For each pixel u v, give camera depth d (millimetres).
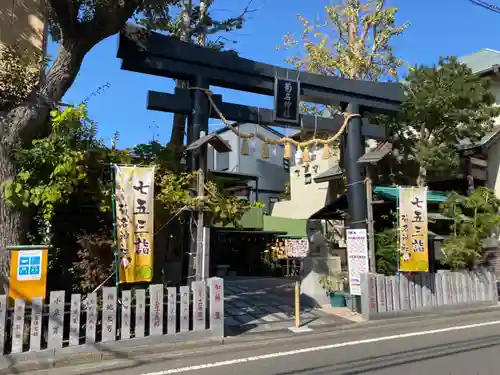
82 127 8594
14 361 6805
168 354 7703
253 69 11523
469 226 12578
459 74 12789
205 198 9445
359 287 11469
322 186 24344
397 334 9328
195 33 15258
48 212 7828
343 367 6664
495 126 18109
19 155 7781
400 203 11633
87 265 8180
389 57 21234
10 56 8750
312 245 13969
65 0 7988
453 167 13570
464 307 12828
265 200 29422
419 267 11398
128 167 8492
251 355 7562
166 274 10930
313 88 12414
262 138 11445
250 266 24141
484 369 6461
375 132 13938
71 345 7316
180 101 10773
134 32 10172
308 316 11180
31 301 7227
